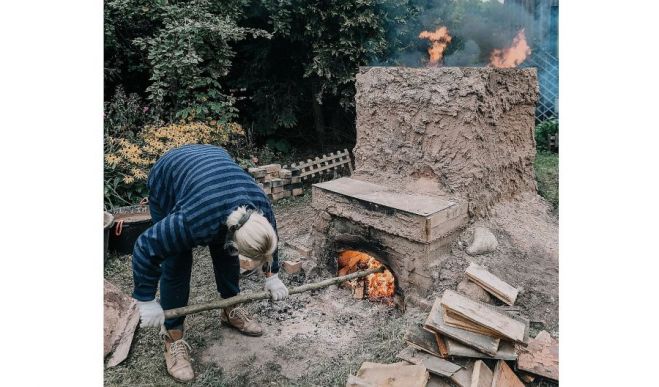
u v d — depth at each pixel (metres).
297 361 2.79
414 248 3.05
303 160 6.28
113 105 4.91
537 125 5.71
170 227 2.20
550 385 2.44
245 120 6.19
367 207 3.23
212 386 2.61
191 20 5.05
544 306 2.86
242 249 2.12
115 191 4.51
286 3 5.38
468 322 2.53
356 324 3.13
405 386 2.35
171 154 2.59
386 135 3.56
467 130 3.19
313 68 5.52
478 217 3.38
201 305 2.52
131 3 5.14
